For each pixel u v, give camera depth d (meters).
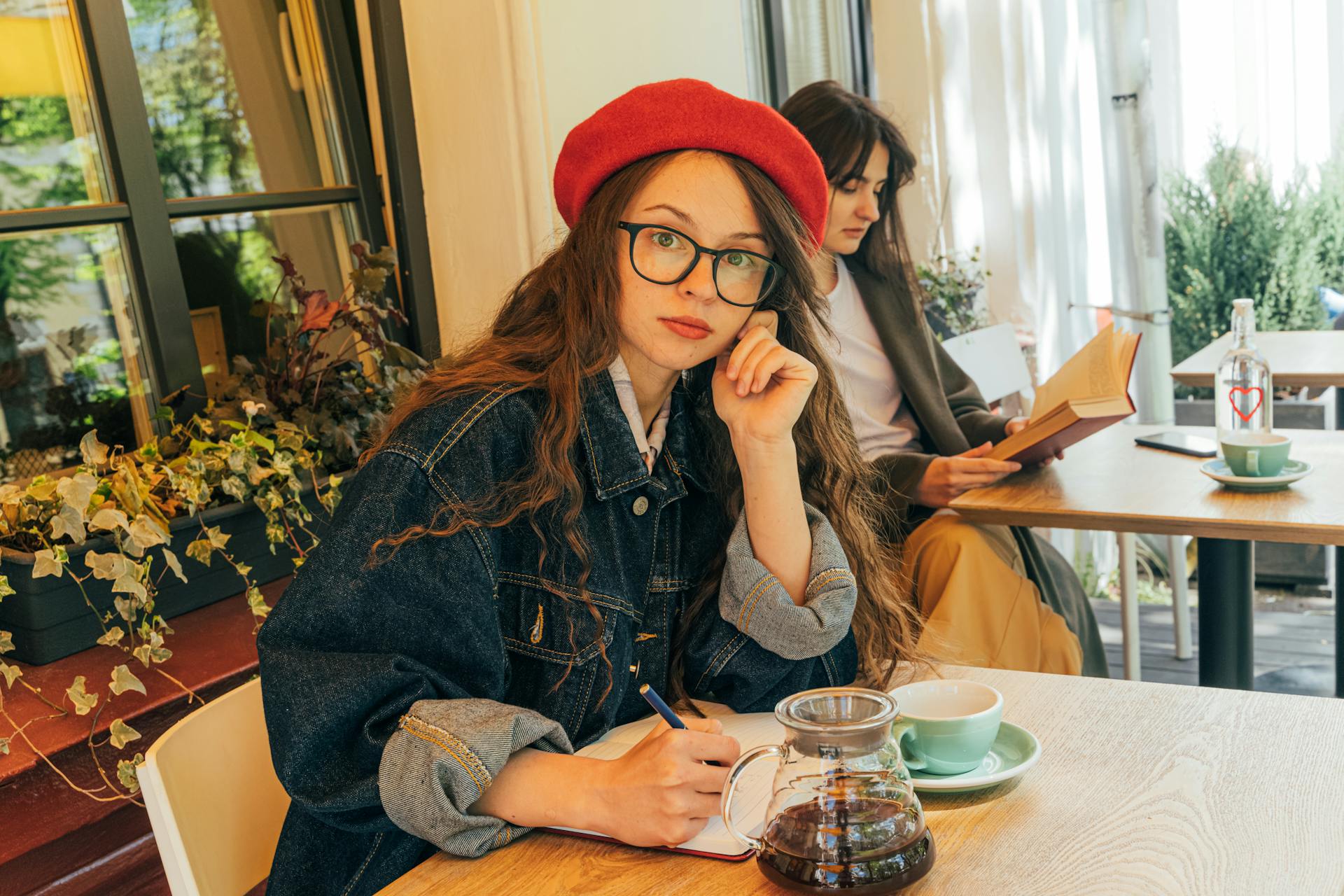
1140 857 0.76
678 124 1.04
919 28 3.54
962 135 3.57
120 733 1.30
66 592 1.48
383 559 0.95
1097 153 3.70
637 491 1.12
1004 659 1.98
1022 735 0.93
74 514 1.38
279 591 1.71
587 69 2.18
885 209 2.40
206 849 0.98
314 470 1.79
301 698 0.89
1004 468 1.98
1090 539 3.84
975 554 2.00
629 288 1.06
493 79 2.05
